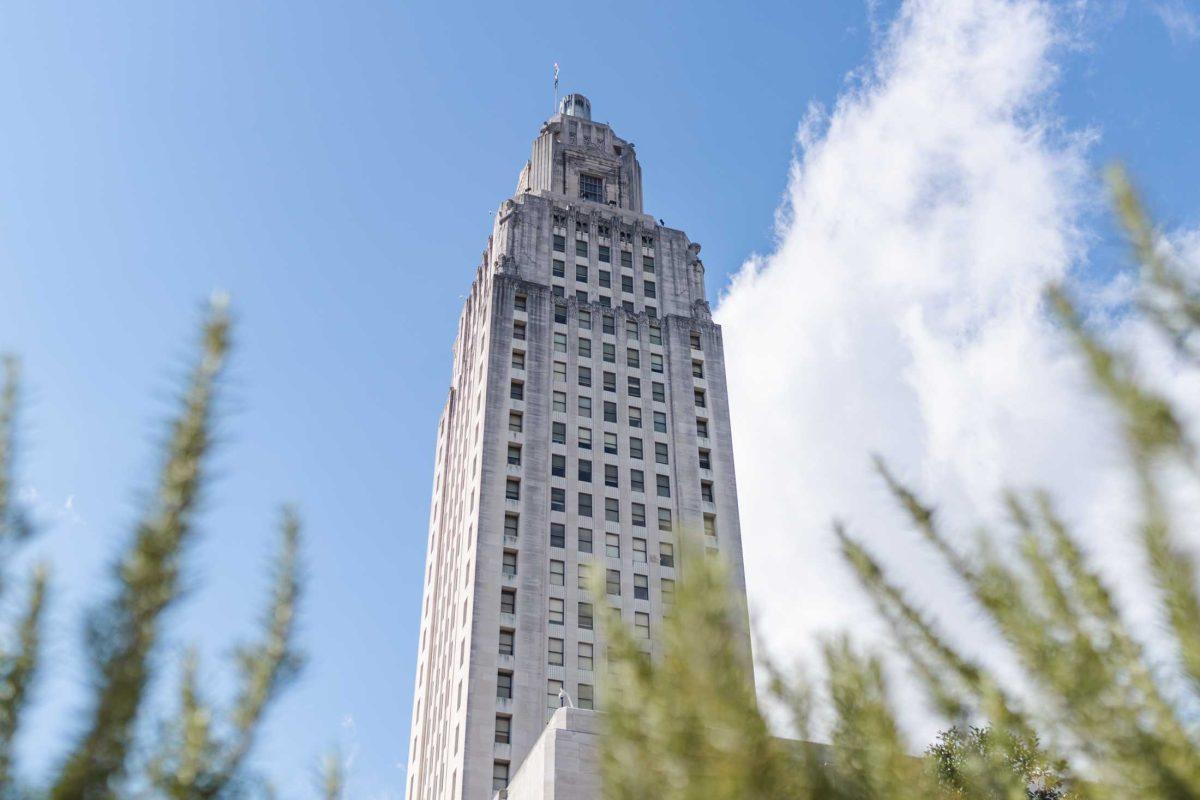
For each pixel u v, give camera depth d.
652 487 70.69
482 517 65.81
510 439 69.81
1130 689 6.61
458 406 82.75
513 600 63.22
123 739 6.38
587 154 92.62
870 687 6.83
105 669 6.36
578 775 38.91
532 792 40.25
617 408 74.00
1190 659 6.30
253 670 7.20
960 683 7.74
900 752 6.57
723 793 5.43
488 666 60.09
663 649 5.72
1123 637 6.83
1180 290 6.28
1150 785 6.27
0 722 6.43
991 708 7.35
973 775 7.17
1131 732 6.48
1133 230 6.48
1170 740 6.36
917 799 6.50
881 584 8.29
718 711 5.54
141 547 6.54
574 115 98.88
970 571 7.68
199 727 6.74
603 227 85.06
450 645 67.69
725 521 70.69
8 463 7.29
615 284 81.81
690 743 5.52
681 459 72.69
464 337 86.25
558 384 73.75
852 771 6.32
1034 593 7.26
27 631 6.75
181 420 6.95
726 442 75.00
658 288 82.94
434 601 75.75
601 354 76.62
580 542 66.50
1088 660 6.79
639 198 92.00
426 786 66.31
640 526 68.31
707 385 77.75
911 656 7.96
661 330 79.94
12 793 6.16
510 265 79.25
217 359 7.19
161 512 6.66
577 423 72.19
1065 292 6.69
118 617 6.44
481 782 56.31
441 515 80.19
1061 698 6.81
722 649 5.65
